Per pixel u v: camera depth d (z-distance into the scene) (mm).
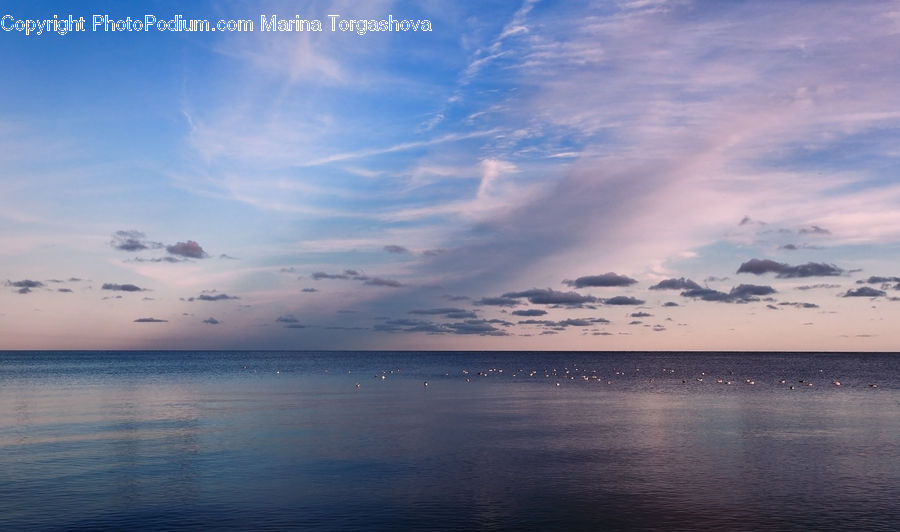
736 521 23547
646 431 44031
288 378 112812
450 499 26328
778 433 43312
